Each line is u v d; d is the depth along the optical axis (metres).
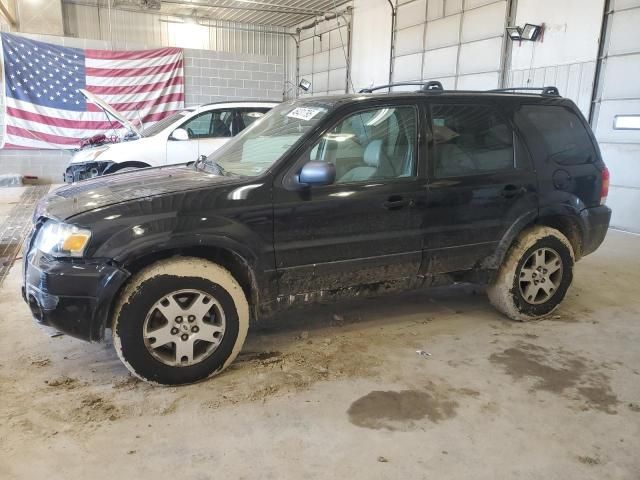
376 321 4.07
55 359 3.34
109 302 2.78
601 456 2.46
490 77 10.66
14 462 2.34
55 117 12.33
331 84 17.22
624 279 5.29
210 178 3.24
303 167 3.08
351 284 3.45
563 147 4.07
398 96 3.54
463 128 3.70
